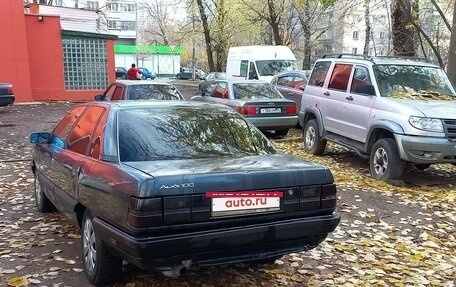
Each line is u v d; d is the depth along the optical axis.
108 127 4.27
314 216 3.94
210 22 36.94
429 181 8.58
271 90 13.55
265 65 21.50
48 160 5.47
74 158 4.60
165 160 4.00
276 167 3.91
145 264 3.43
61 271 4.47
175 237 3.41
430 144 7.45
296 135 14.02
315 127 10.79
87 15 31.02
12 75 22.11
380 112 8.32
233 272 4.48
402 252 5.29
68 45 24.03
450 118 7.59
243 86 13.32
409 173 9.23
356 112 9.02
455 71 11.14
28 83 22.64
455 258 5.21
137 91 11.11
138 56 72.06
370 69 8.99
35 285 4.18
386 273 4.71
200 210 3.49
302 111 11.32
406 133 7.64
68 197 4.61
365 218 6.41
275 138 13.29
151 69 75.50
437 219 6.48
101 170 3.94
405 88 8.77
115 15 89.62
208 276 4.38
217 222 3.56
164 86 11.59
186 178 3.49
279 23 34.00
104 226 3.72
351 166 9.80
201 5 35.41
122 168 3.75
